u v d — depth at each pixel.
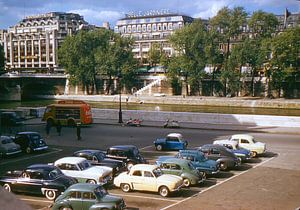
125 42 137.38
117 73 136.38
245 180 25.56
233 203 20.45
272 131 48.03
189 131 48.72
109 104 118.44
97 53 134.38
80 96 134.75
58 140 42.25
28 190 21.00
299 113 92.44
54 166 22.27
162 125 53.44
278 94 115.69
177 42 123.44
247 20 123.88
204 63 120.94
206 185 24.33
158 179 21.91
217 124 54.44
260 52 111.69
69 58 138.50
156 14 177.12
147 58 158.62
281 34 111.31
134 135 45.81
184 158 26.64
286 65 108.81
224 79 116.69
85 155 26.89
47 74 151.50
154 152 35.69
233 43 129.38
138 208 19.47
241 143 33.88
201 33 120.06
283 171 28.25
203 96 124.38
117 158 27.80
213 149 28.98
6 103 123.94
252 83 119.19
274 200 21.05
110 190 23.03
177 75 125.88
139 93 134.25
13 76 137.38
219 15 122.38
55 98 141.50
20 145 35.00
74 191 17.75
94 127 52.59
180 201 20.81
